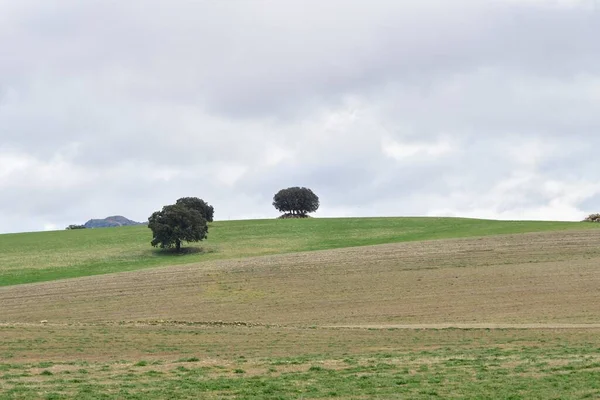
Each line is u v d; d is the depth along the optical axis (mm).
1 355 32969
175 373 26719
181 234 105688
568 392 22531
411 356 31797
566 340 38406
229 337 40625
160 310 58688
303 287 66625
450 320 49500
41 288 72000
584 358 29734
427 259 78750
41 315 57875
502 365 28156
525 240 89500
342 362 29656
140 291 67750
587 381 24234
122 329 44031
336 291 64125
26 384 24109
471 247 85812
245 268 78062
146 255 103250
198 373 26703
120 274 79125
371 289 64250
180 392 22734
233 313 56312
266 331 44000
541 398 21734
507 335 41250
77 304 62562
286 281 69938
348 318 52000
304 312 55531
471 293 60156
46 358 32188
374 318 51594
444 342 38531
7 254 106500
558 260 74000
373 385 23984
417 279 67625
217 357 32469
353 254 85438
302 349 35750
